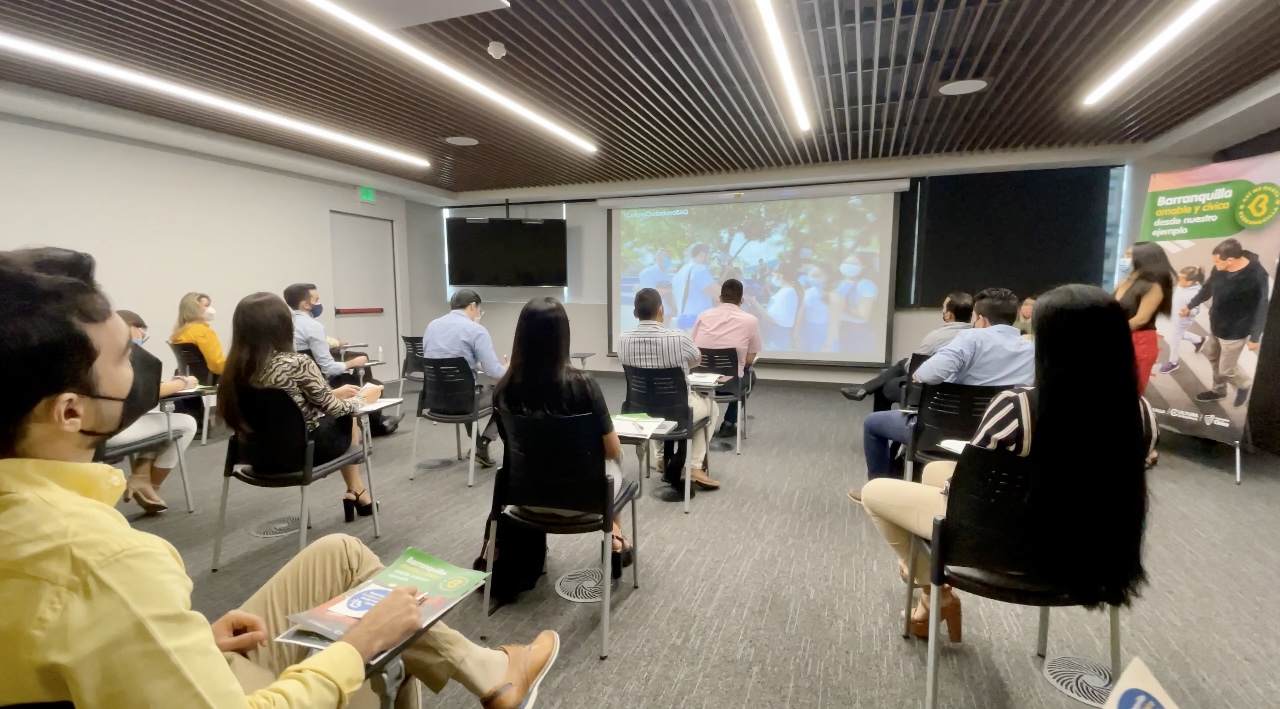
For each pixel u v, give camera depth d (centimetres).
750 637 191
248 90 380
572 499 185
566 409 180
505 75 347
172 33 294
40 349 55
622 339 295
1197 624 194
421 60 325
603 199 734
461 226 770
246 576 233
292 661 111
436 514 296
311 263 629
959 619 182
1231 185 336
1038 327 124
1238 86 361
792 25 286
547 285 770
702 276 708
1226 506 294
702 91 376
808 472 362
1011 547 131
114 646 54
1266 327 389
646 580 228
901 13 277
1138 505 125
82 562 54
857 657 180
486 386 376
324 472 234
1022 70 337
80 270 68
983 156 552
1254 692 162
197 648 60
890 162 584
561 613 205
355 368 454
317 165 582
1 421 55
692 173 645
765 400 596
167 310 502
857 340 646
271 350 221
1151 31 287
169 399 280
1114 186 553
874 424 311
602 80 354
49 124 423
